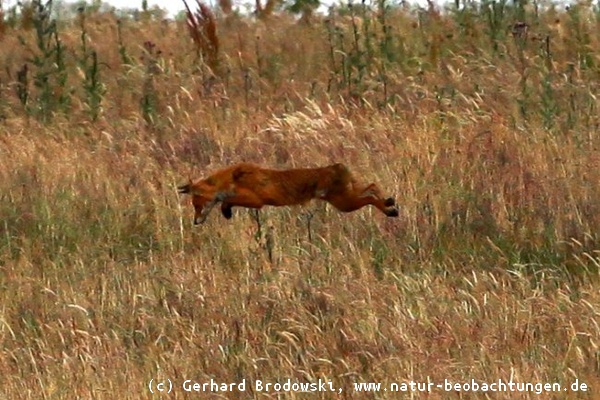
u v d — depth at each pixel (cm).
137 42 6688
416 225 4291
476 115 5341
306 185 2933
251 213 4384
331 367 3334
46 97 5794
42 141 5344
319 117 5434
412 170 4644
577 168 4619
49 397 3222
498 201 4378
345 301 3700
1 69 6494
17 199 4628
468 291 3825
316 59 6319
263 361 3378
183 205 4584
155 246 4366
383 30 6228
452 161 4691
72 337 3597
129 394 3228
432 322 3556
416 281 3869
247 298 3766
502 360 3328
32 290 3962
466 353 3384
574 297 3756
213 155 5106
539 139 4969
